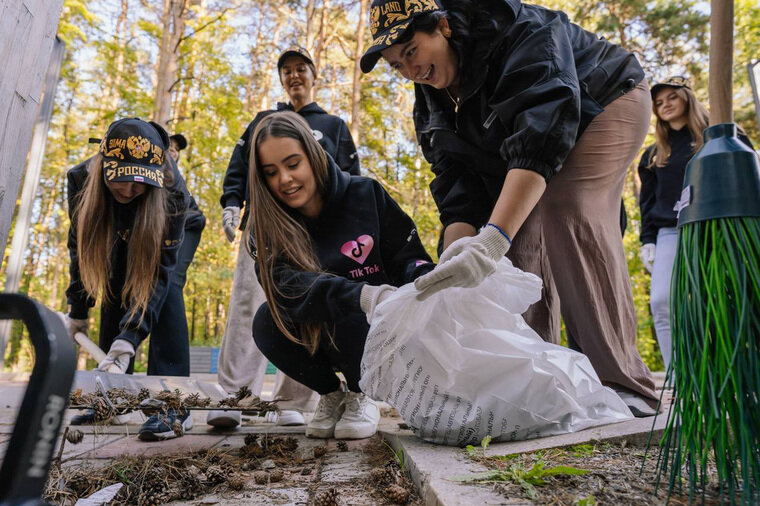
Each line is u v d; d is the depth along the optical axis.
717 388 0.95
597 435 1.51
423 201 13.54
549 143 1.63
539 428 1.62
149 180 2.38
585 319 2.07
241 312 2.74
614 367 2.03
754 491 0.97
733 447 0.95
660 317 3.55
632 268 10.68
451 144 2.19
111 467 1.64
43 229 18.17
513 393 1.59
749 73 3.43
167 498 1.39
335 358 2.15
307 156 2.05
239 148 3.21
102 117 11.59
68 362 0.44
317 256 2.12
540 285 1.73
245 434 2.49
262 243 2.01
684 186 1.07
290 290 1.94
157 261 2.56
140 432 2.30
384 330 1.64
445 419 1.60
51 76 4.93
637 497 1.05
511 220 1.61
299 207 2.12
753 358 0.92
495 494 1.07
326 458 1.86
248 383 2.72
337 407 2.32
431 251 12.70
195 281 13.99
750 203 0.96
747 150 1.00
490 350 1.65
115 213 2.59
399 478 1.42
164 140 2.66
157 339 2.76
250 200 2.06
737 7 11.85
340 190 2.15
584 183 2.06
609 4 14.75
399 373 1.65
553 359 1.67
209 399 2.04
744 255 0.95
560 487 1.12
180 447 2.14
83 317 2.81
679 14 14.48
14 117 2.09
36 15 2.18
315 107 3.29
